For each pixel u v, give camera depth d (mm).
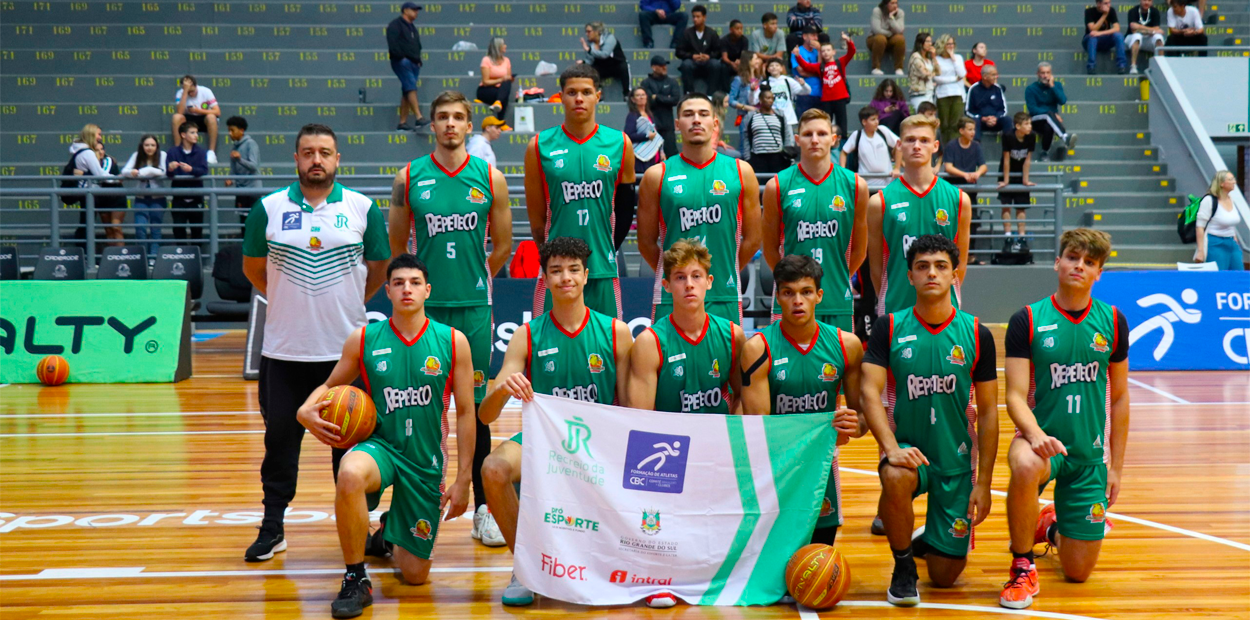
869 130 10570
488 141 11844
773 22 13992
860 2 16625
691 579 3826
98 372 8672
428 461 4000
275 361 4324
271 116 14555
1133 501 5172
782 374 3994
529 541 3748
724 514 3838
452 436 6309
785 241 5117
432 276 4621
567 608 3762
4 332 8750
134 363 8703
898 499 3697
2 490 5340
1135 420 7250
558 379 4039
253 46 15852
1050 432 3951
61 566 4184
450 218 4570
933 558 3934
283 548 4434
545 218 4918
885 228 5086
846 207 5023
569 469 3793
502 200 4711
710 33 13945
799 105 13078
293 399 4336
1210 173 13406
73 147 11906
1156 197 13672
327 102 15039
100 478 5586
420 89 14977
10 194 10750
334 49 15930
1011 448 3852
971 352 3871
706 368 4031
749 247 4875
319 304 4289
